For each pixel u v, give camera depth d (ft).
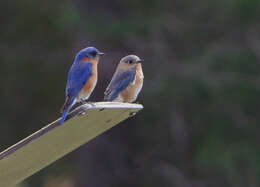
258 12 63.05
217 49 62.08
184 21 64.49
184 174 65.05
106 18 61.87
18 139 68.28
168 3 65.57
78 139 24.89
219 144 61.41
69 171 70.64
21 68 65.98
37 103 68.18
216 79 60.80
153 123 65.00
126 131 66.18
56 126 22.35
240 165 60.59
